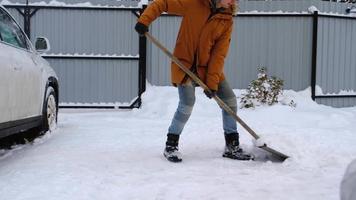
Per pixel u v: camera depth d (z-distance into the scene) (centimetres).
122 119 845
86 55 1071
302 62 1065
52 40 1066
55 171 423
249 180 404
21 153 517
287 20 1063
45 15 1063
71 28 1069
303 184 392
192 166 455
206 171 436
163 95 1026
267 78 969
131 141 584
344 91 1105
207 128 691
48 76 618
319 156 484
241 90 1062
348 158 485
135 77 1078
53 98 645
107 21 1071
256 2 1065
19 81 485
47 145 554
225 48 471
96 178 404
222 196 353
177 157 470
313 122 827
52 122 645
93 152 509
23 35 559
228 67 1073
